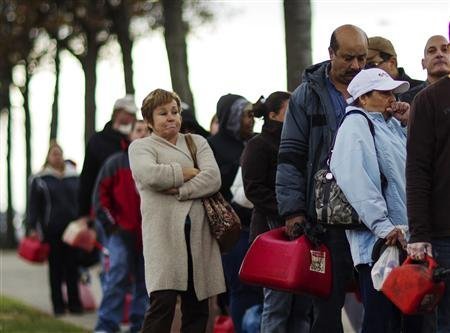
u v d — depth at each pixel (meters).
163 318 16.77
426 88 14.10
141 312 23.59
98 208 23.61
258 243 15.91
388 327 15.27
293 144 15.97
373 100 15.24
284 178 15.90
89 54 54.22
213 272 17.02
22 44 59.56
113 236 23.42
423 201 13.88
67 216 28.66
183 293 17.05
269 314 17.78
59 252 28.48
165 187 16.75
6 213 73.50
